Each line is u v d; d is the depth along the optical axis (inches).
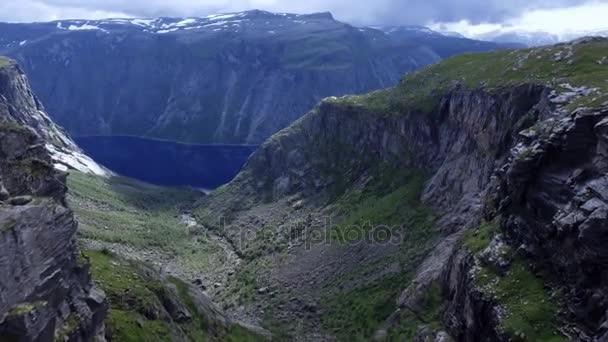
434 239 6171.3
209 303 4940.9
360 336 5265.8
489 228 4215.1
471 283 3799.2
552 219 3430.1
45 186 2410.2
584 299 3058.6
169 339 3627.0
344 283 6328.7
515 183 3804.1
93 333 2588.6
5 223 1958.7
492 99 6338.6
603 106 3380.9
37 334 1987.0
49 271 2148.1
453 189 6643.7
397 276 5900.6
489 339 3459.6
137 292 3890.3
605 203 3021.7
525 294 3410.4
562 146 3496.6
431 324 4456.2
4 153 2311.8
